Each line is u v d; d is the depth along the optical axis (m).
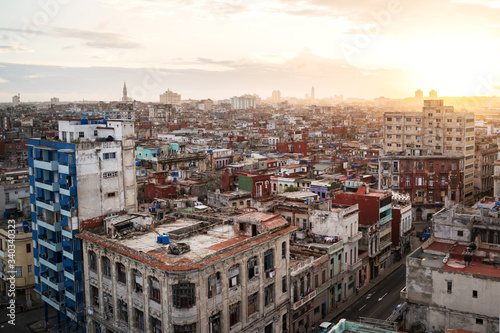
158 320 52.81
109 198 70.94
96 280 62.31
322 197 106.50
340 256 79.56
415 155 134.00
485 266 61.94
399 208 103.38
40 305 82.00
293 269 66.06
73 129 74.62
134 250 55.22
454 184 129.38
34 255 75.50
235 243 58.09
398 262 102.88
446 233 74.31
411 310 63.25
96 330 63.69
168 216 70.75
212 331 53.06
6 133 197.75
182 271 49.38
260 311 59.44
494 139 181.75
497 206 81.56
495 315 57.19
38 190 72.69
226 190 117.94
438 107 154.12
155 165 140.50
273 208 87.25
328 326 67.94
